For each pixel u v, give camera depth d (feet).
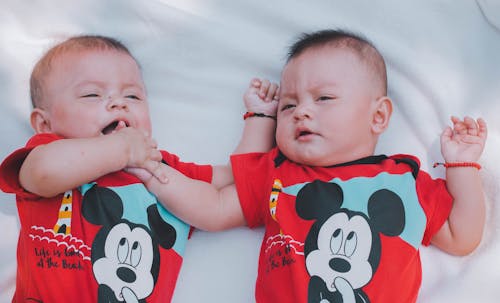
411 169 5.23
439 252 5.42
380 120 5.37
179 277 5.44
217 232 5.55
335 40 5.35
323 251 4.84
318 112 5.15
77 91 5.21
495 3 5.97
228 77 6.04
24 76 5.94
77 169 4.76
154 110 5.96
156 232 5.16
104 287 4.80
